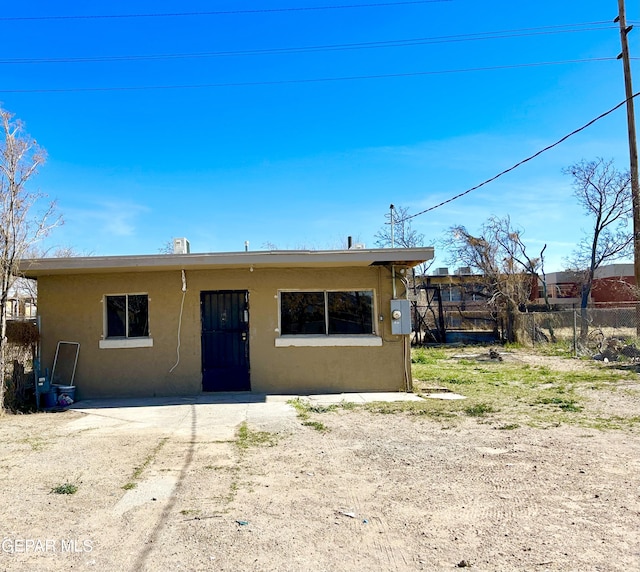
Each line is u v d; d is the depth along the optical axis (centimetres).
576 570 348
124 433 775
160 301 1123
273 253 1026
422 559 369
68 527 430
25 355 1059
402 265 1129
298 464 600
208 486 526
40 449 682
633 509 446
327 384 1113
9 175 945
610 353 1645
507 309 2508
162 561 371
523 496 483
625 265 3519
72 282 1130
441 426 779
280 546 392
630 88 1784
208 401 1039
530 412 865
